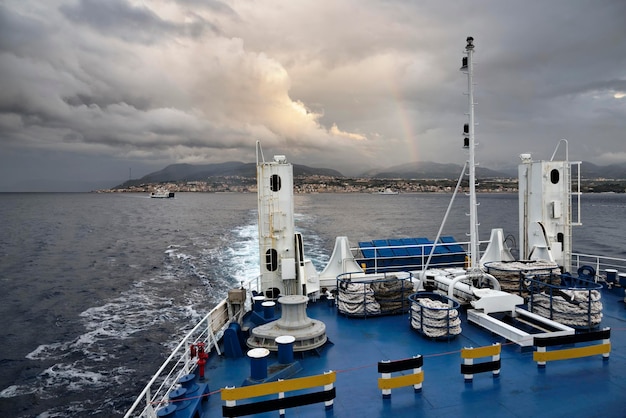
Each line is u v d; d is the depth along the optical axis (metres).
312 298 12.10
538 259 12.65
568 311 9.12
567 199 13.09
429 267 14.59
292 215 11.57
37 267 40.25
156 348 18.75
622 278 11.63
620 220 92.25
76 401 14.76
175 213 122.50
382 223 79.50
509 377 7.27
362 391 6.99
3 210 152.12
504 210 127.12
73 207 174.50
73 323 22.69
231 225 75.81
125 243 56.28
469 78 10.16
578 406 6.35
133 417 13.63
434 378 7.33
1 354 18.77
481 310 9.78
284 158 11.50
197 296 26.30
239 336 8.92
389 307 10.80
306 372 7.74
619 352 8.17
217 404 6.78
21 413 14.16
